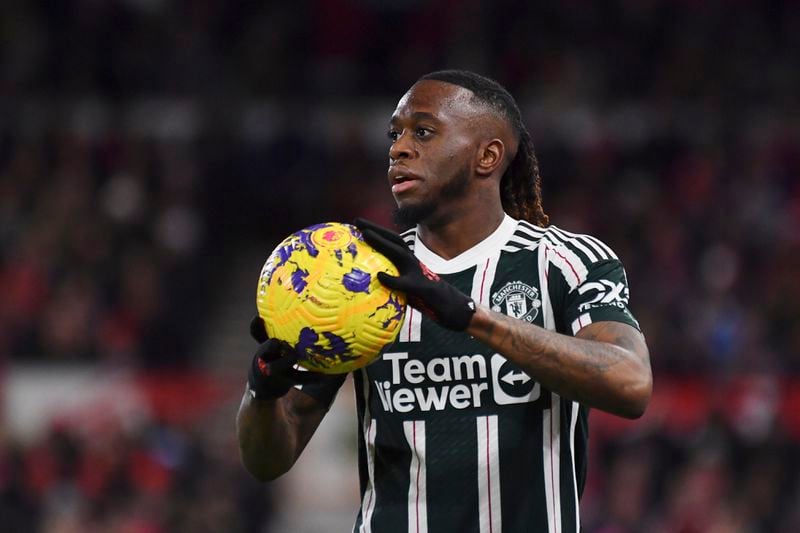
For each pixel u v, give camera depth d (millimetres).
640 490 34000
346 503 38344
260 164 51875
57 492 35000
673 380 38344
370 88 55469
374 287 10195
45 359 41531
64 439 36844
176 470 36375
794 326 43594
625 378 10023
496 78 55688
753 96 55312
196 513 34562
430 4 57031
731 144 52750
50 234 46781
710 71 55969
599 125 53844
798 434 37375
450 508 11211
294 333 10289
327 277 10195
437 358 11289
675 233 47781
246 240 51812
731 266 46594
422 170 11391
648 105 54875
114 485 35875
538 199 12469
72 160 50875
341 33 56594
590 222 48969
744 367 41250
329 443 38625
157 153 51469
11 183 49625
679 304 44344
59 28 55406
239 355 47344
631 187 50469
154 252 46750
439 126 11430
